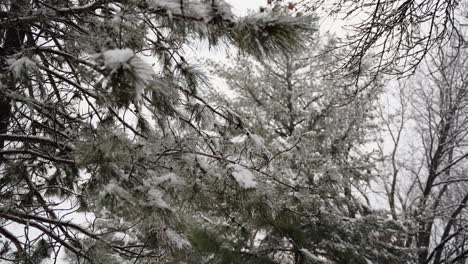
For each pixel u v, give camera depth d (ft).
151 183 8.60
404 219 26.58
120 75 5.35
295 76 25.64
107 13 8.59
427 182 40.32
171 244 9.55
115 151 7.92
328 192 22.02
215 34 7.23
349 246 22.00
